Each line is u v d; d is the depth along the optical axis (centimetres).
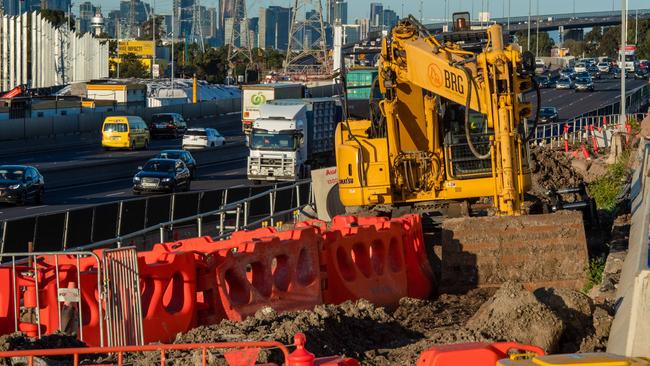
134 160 12131
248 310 3088
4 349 2342
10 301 2706
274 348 2459
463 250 3922
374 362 2602
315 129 11494
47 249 4959
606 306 3052
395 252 3888
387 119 4709
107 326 2609
